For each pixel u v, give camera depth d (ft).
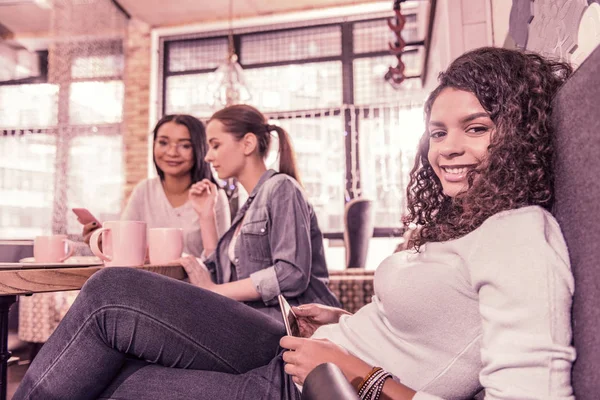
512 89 2.41
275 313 4.46
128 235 3.76
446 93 2.62
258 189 5.02
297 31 22.67
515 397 1.87
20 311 10.16
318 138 21.76
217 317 3.06
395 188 20.83
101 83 20.29
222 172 5.28
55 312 10.12
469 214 2.41
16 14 20.65
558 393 1.85
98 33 20.26
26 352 10.00
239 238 4.88
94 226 4.96
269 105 22.36
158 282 2.94
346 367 2.43
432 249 2.59
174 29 23.31
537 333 1.91
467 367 2.43
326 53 22.31
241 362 3.08
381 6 21.47
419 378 2.53
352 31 22.13
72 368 2.61
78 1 19.25
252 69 22.80
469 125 2.54
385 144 21.12
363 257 16.29
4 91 20.49
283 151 5.27
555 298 1.94
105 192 20.04
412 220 3.33
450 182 2.65
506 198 2.30
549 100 2.39
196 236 6.82
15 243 6.32
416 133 15.08
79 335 2.65
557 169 2.24
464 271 2.38
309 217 4.94
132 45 23.41
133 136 23.04
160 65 23.61
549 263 1.99
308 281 4.58
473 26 8.45
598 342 1.68
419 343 2.57
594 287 1.73
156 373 2.78
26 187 19.10
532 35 4.11
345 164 21.45
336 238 21.18
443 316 2.46
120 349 2.74
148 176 22.86
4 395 3.09
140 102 23.21
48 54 21.03
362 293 8.46
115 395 2.72
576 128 1.95
